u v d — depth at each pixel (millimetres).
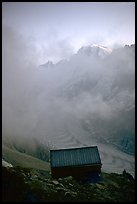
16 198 36000
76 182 50625
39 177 49188
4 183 38000
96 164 54719
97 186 49062
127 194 46812
